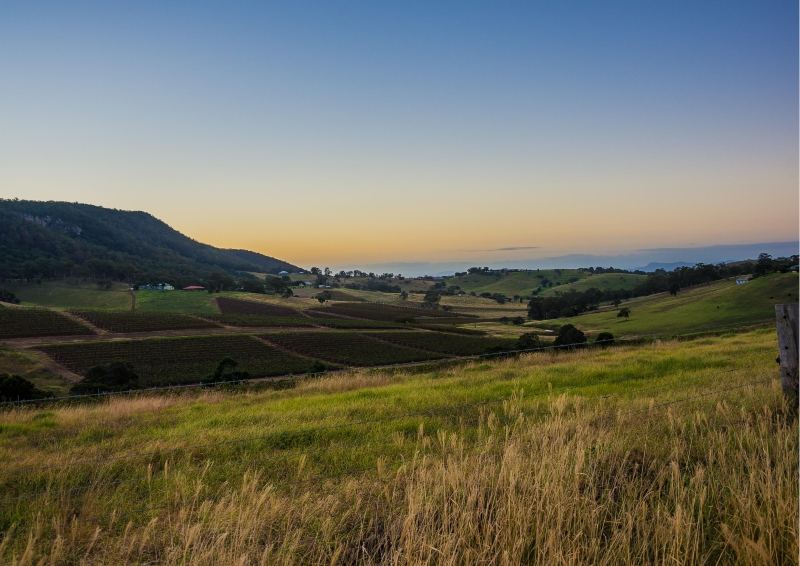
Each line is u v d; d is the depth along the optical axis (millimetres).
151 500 5027
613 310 137375
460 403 9898
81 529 4270
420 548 3346
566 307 155625
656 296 151875
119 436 9070
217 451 7125
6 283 179625
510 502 3801
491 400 10102
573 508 3760
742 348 16812
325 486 5062
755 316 88875
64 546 3963
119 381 52938
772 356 13922
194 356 79250
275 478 5660
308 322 127000
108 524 4480
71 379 64438
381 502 4578
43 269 193500
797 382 6246
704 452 5090
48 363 72375
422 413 8992
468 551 3262
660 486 4152
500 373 14617
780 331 6391
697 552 3217
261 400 13922
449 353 84625
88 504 4922
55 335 94875
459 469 4711
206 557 3371
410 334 106750
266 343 92312
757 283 111625
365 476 5402
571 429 6047
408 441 6996
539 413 8367
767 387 7629
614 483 4391
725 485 4160
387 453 6445
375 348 89312
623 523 3492
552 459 4570
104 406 13766
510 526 3539
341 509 4379
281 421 9227
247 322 120750
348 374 18766
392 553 3424
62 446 8195
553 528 3428
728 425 5758
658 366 13844
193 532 3613
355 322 131375
